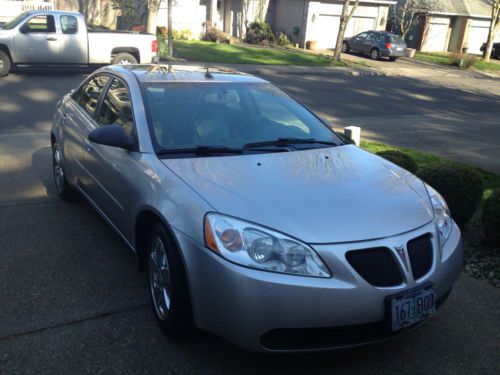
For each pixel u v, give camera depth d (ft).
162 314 11.09
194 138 12.84
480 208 20.39
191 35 97.04
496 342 11.66
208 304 9.69
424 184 12.65
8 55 46.78
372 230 9.89
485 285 14.29
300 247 9.36
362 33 101.04
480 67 106.11
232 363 10.48
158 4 69.36
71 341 10.90
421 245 10.28
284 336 9.37
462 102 58.54
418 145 33.88
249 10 105.40
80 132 16.07
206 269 9.62
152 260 11.48
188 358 10.56
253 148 12.92
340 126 38.68
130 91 13.94
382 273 9.57
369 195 11.03
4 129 29.94
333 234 9.62
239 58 77.71
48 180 21.30
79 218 17.40
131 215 12.27
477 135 39.04
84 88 17.79
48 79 47.88
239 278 9.22
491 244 16.70
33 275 13.52
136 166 12.25
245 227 9.57
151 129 12.75
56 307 12.11
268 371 10.30
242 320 9.28
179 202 10.46
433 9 120.06
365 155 13.71
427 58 111.04
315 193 10.79
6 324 11.35
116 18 90.33
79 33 48.34
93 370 10.07
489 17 126.72
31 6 81.25
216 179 11.05
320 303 9.15
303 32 103.60
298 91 55.11
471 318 12.58
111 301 12.48
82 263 14.29
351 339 9.53
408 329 9.97
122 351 10.67
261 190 10.69
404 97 58.23
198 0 96.63
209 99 14.14
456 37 127.95
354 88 61.67
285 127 14.14
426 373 10.52
